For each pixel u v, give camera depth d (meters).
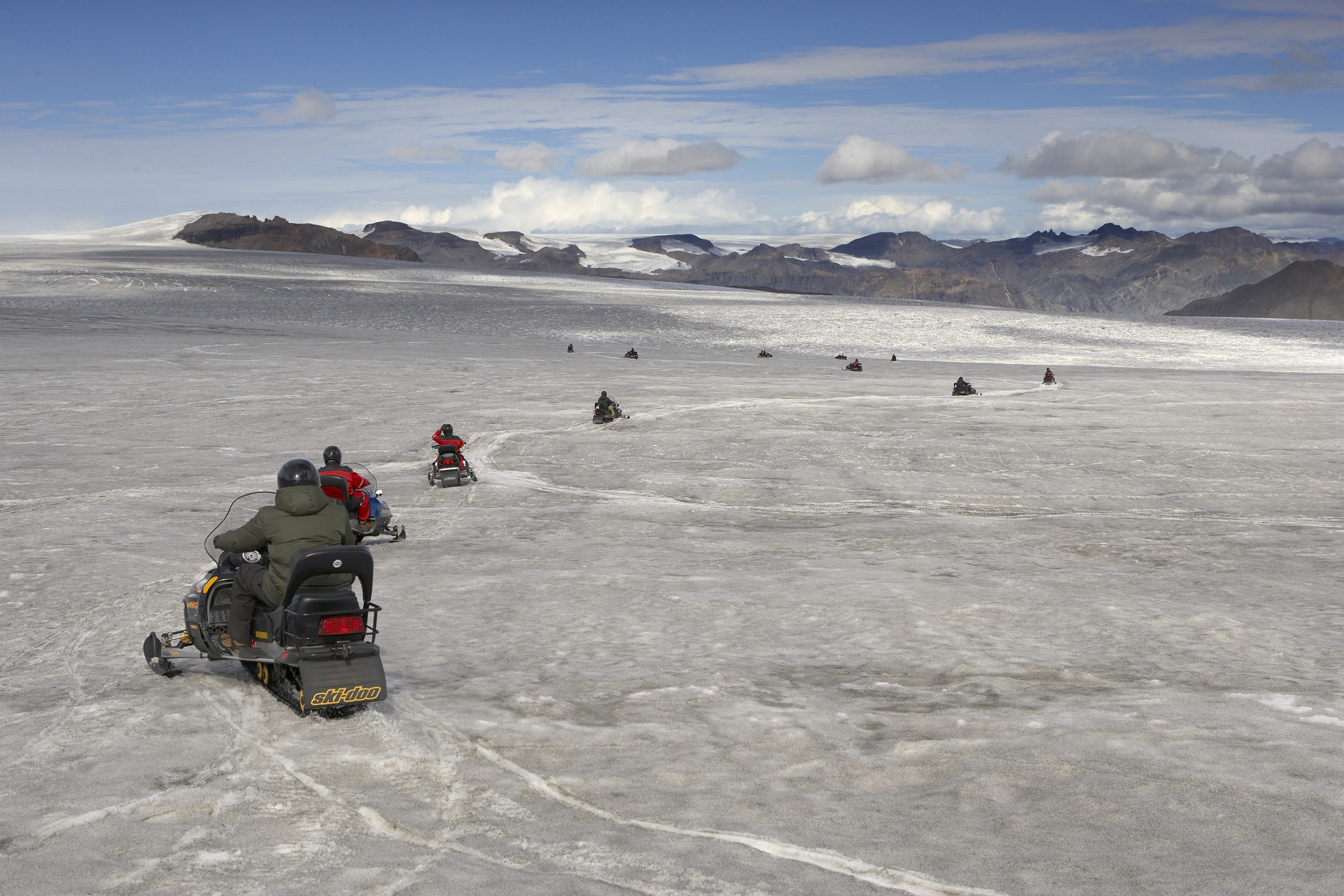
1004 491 15.71
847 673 5.82
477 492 15.47
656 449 20.61
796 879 3.14
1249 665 5.98
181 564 9.31
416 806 3.79
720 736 4.63
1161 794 3.81
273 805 3.80
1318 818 3.56
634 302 128.25
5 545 10.26
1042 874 3.15
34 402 26.94
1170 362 85.56
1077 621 7.18
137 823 3.61
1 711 5.04
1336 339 110.19
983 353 89.00
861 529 12.15
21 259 144.12
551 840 3.47
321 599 4.96
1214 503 14.50
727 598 8.04
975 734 4.62
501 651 6.36
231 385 32.81
